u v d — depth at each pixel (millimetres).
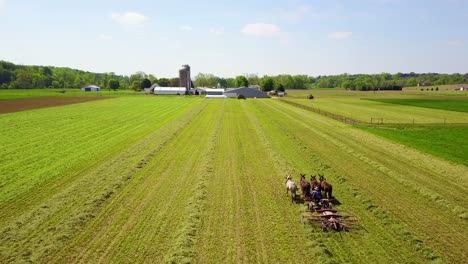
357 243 17500
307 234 18234
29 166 30766
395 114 79375
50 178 27375
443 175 29391
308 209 21594
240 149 38688
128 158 33875
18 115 67000
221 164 32281
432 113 81500
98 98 128375
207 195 24031
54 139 43312
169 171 29781
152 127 54438
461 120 67188
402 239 17922
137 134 47688
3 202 22297
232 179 27750
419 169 31219
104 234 18094
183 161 33219
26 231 18266
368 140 45156
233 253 16359
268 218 20312
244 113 78125
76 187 25109
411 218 20516
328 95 181875
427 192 24625
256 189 25438
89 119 63500
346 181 27375
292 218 20375
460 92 196250
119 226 19047
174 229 18719
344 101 127875
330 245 17297
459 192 25219
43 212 20656
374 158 35188
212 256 16078
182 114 74750
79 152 36406
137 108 88125
